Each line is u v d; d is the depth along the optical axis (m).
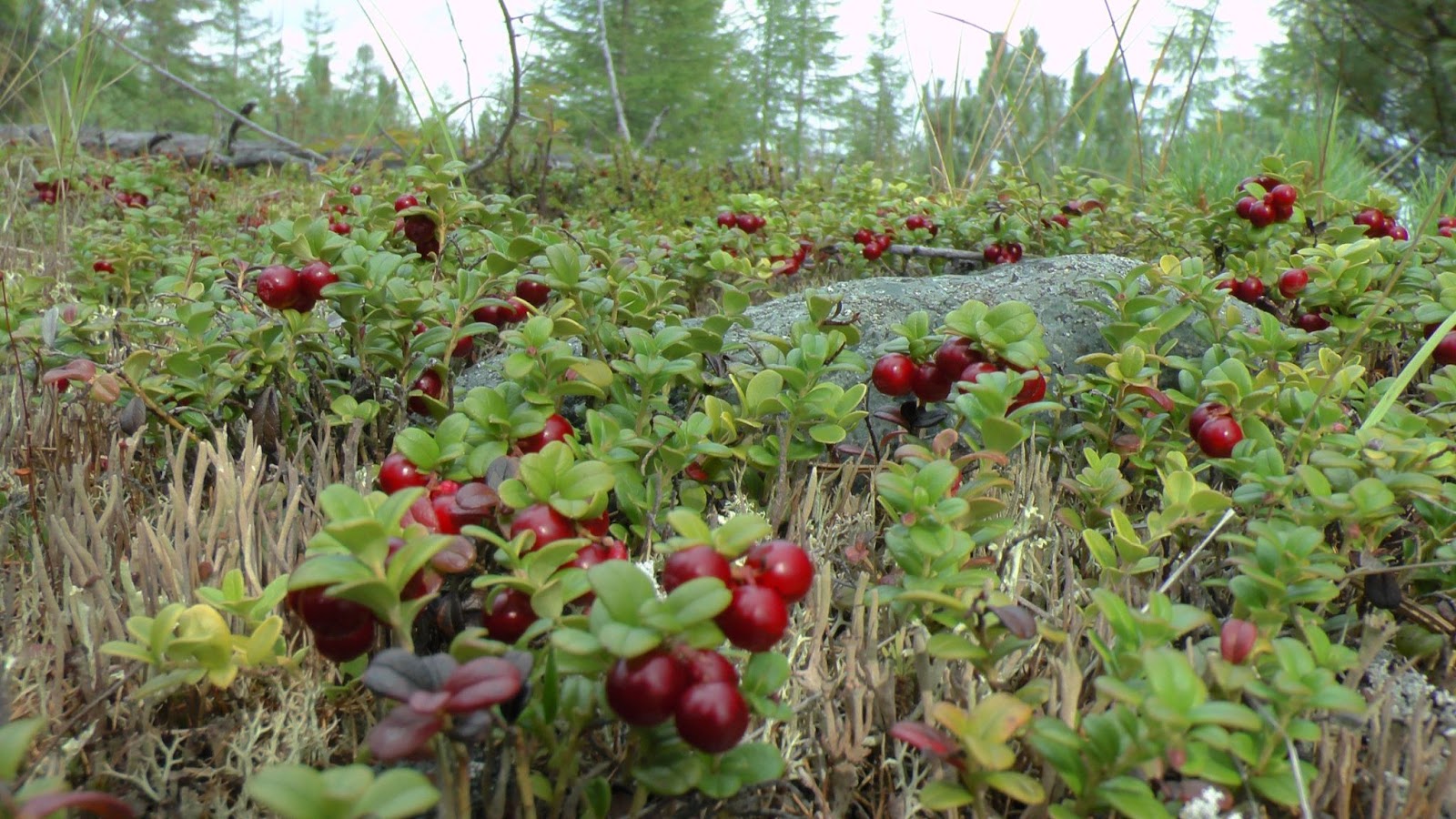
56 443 0.21
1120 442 0.20
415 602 0.11
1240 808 0.12
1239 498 0.16
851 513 0.20
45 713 0.14
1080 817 0.11
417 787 0.09
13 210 0.51
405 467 0.16
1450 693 0.15
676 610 0.10
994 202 0.42
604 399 0.21
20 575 0.17
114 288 0.35
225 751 0.14
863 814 0.14
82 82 0.63
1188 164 0.62
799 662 0.16
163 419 0.21
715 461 0.20
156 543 0.16
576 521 0.14
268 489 0.19
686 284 0.38
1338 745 0.13
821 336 0.20
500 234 0.30
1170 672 0.11
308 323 0.22
